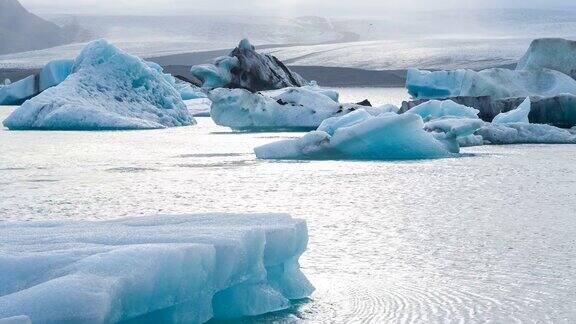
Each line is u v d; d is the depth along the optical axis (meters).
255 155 40.72
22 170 35.75
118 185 30.84
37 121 57.69
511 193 27.73
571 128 50.84
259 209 25.08
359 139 37.50
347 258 17.02
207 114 77.94
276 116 58.28
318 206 25.41
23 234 11.45
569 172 33.41
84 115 57.22
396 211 24.11
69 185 30.94
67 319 8.37
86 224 12.45
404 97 152.50
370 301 13.15
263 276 11.40
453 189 28.75
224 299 11.34
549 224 21.41
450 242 18.88
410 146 38.03
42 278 9.27
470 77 62.16
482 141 45.56
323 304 12.77
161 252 9.70
